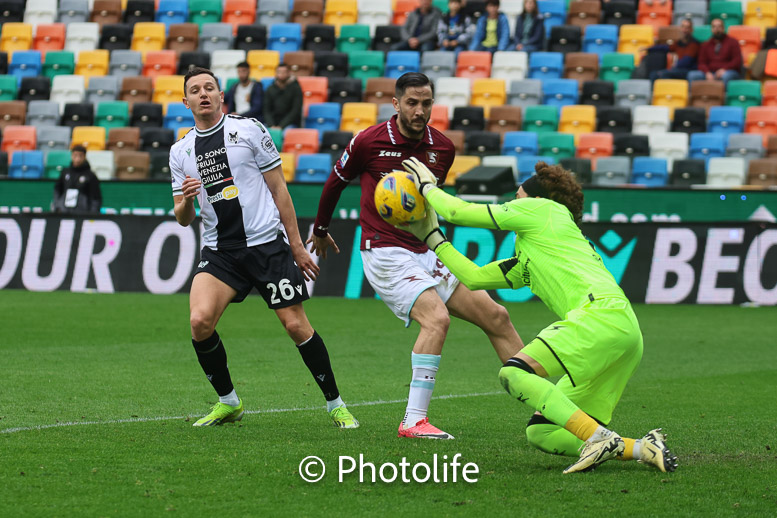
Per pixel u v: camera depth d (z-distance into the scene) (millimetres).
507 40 54125
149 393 19094
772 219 39344
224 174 15555
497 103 51531
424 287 15383
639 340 12453
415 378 15117
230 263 15781
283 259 15773
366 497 11188
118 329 29750
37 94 54812
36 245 42438
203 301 15461
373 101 51969
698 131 48094
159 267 41344
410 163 13797
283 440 14438
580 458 12305
